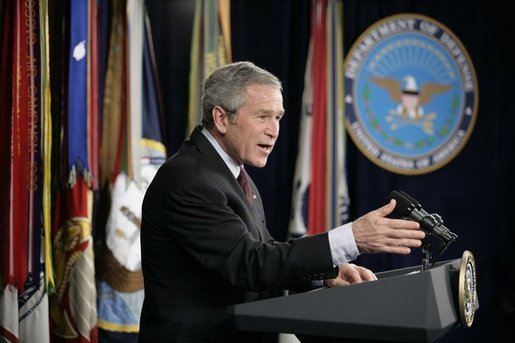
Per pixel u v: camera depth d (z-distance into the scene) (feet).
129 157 34.91
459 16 43.73
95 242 35.06
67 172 32.65
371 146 42.29
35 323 30.37
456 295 14.98
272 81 18.06
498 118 43.93
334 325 14.35
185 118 38.81
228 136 18.07
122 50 35.47
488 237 43.93
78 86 32.60
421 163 43.04
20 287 29.50
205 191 17.13
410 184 42.96
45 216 30.78
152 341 17.84
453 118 43.47
